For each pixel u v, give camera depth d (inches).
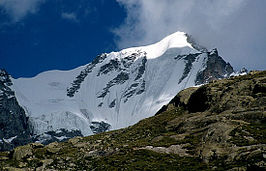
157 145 2161.7
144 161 1909.4
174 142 2194.9
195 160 1825.8
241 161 1611.7
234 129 1951.3
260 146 1678.2
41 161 2170.3
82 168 1993.1
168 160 1884.8
